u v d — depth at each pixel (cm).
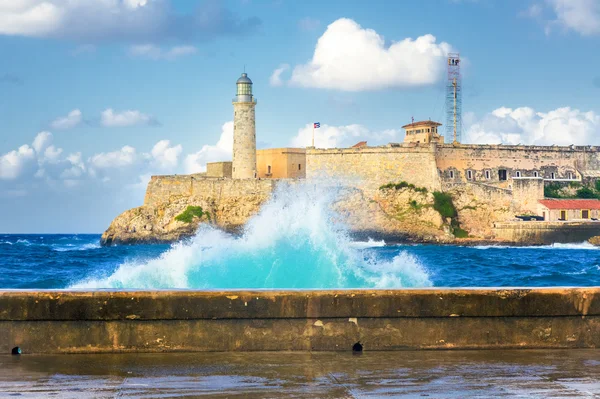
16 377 1212
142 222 11744
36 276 4262
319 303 1423
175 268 2381
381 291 1434
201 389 1153
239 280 2300
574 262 6347
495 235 10969
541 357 1381
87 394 1121
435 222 10988
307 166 11700
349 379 1219
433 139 12756
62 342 1382
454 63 12688
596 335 1467
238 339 1412
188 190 11806
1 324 1377
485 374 1255
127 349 1391
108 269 4934
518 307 1450
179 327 1402
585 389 1165
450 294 1442
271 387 1167
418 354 1403
